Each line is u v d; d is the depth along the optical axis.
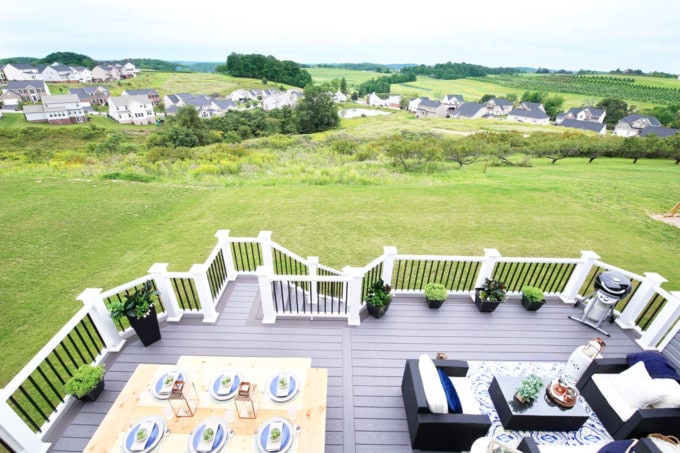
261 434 2.79
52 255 9.23
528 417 3.59
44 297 7.45
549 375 4.48
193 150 28.31
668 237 10.95
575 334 5.25
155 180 17.12
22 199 13.21
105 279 8.15
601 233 10.98
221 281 6.12
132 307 4.46
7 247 9.56
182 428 2.90
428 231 10.76
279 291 6.51
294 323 5.26
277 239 10.13
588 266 5.64
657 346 4.94
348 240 10.06
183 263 8.84
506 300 5.95
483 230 10.93
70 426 3.66
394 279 8.05
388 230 10.78
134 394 3.22
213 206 12.98
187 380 3.29
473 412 3.48
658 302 7.40
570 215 12.52
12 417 3.16
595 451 3.19
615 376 3.89
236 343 4.88
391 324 5.31
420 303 5.80
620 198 14.76
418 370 3.65
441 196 14.48
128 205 12.96
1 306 7.11
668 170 22.56
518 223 11.59
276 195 14.39
